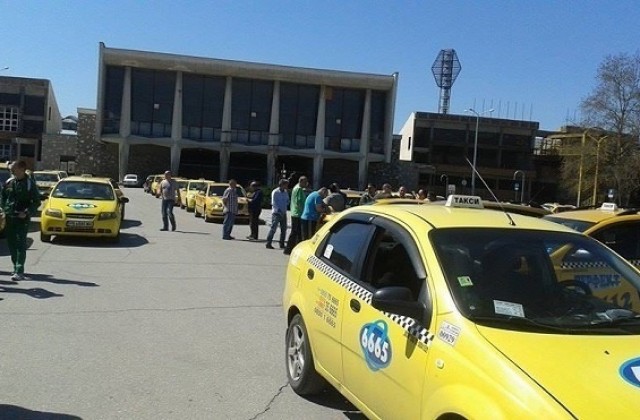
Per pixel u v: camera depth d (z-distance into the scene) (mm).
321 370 4801
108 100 66500
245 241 18406
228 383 5543
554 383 2764
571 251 4129
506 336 3166
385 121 71562
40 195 10141
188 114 67938
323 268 5012
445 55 98812
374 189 18250
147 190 53375
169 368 5895
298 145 70312
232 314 8344
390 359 3693
